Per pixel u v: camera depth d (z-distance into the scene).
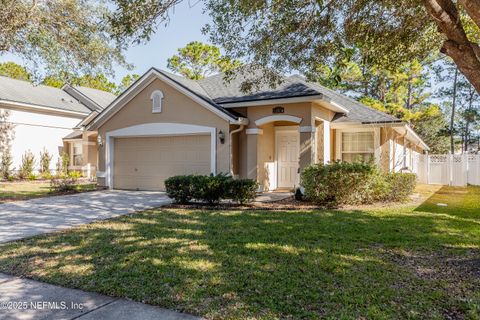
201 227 7.43
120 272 4.67
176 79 14.05
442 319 3.34
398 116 26.02
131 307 3.70
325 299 3.79
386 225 7.50
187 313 3.54
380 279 4.38
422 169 21.38
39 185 18.03
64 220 8.45
